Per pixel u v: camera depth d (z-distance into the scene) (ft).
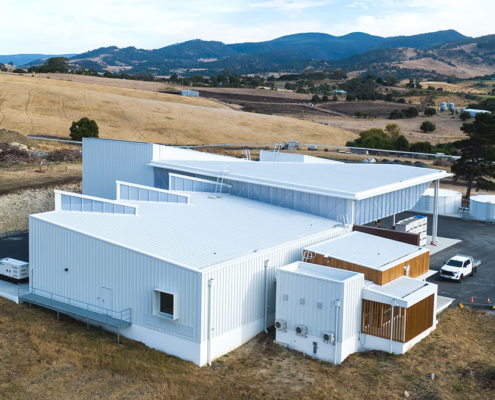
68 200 106.01
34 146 267.18
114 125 348.18
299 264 92.38
